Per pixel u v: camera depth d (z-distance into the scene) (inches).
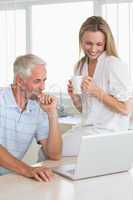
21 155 95.9
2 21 206.5
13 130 92.4
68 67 191.2
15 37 205.3
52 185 73.5
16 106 91.5
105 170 79.7
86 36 96.7
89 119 101.0
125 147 79.0
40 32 199.0
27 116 92.9
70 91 98.0
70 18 189.0
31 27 201.5
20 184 74.1
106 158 78.0
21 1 201.6
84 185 73.5
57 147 93.4
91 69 104.4
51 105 92.4
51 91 190.5
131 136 78.6
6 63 207.0
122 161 80.8
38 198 66.1
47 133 94.6
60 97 187.6
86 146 74.1
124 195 67.7
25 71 85.8
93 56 98.7
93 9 182.2
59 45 193.2
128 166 82.7
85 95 100.9
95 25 95.8
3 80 208.4
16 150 94.2
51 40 195.8
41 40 199.0
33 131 94.4
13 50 205.9
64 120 163.6
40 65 86.7
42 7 197.2
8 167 81.7
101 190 70.5
